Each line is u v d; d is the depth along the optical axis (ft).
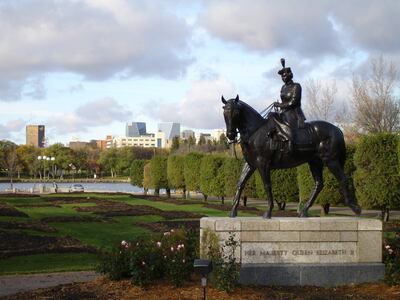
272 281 38.14
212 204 147.74
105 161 444.96
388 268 38.37
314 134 41.34
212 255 37.09
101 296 35.35
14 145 400.67
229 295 34.73
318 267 38.58
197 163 184.03
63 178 454.40
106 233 79.05
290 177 129.70
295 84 41.29
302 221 39.45
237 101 40.16
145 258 38.11
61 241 67.87
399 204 97.86
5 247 61.98
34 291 38.60
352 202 42.24
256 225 38.96
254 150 40.57
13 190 249.55
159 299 34.06
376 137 98.02
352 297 34.71
